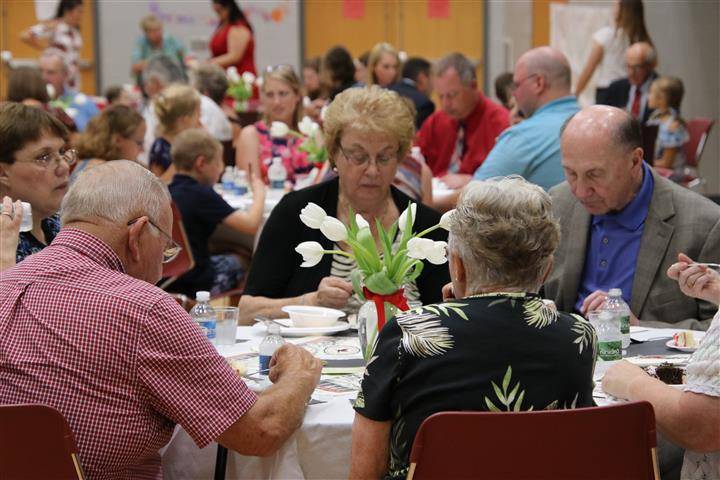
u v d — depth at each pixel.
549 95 4.44
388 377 1.67
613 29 9.23
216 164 4.92
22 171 2.56
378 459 1.71
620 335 2.30
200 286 4.84
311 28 12.48
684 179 7.77
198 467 2.02
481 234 1.66
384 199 2.90
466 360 1.64
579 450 1.57
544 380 1.65
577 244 3.02
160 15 12.15
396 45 12.52
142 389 1.77
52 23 10.45
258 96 9.70
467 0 12.37
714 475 1.95
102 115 4.91
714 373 1.78
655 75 8.09
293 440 1.91
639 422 1.60
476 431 1.54
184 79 8.89
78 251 1.86
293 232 2.92
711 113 9.71
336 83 7.73
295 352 2.06
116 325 1.76
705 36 9.67
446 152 6.52
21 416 1.63
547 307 1.72
